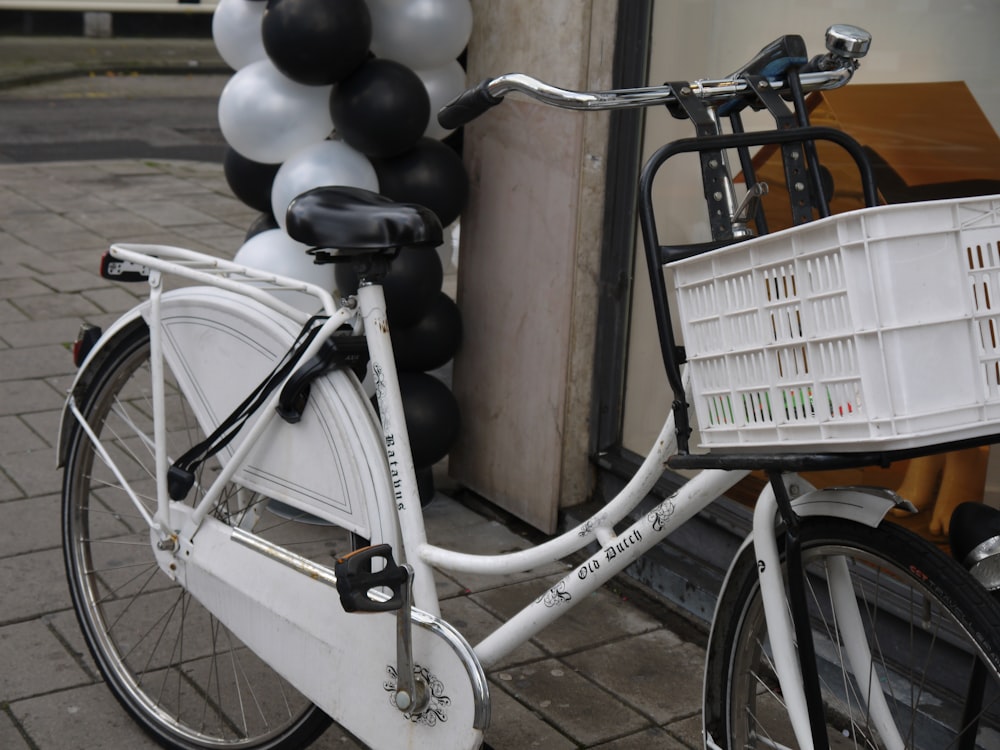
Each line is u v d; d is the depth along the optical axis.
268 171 3.81
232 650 2.80
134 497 2.53
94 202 7.86
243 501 2.46
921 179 2.67
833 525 1.71
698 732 2.69
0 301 5.67
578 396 3.49
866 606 2.09
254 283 2.56
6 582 3.21
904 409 1.32
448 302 3.65
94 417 2.68
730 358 1.52
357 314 2.16
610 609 3.23
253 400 2.26
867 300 1.32
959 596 1.56
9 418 4.31
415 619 2.03
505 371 3.64
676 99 1.70
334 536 2.39
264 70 3.46
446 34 3.38
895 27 2.66
